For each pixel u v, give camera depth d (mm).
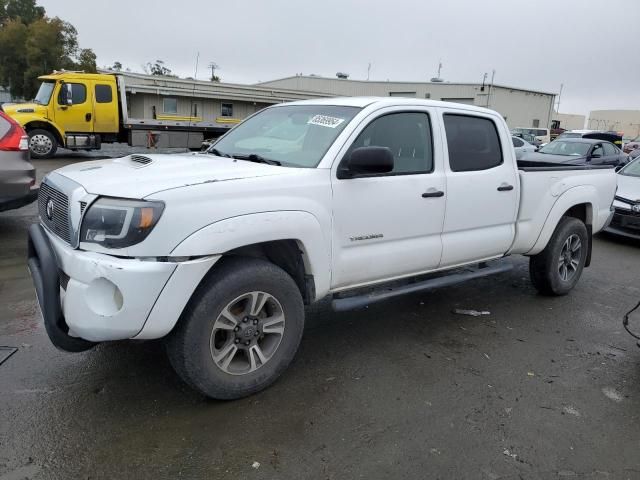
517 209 4766
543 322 4801
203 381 3014
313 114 4004
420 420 3113
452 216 4191
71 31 43750
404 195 3811
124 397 3203
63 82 16531
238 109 22062
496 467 2727
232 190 2969
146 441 2793
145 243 2705
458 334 4430
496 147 4621
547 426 3117
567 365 3943
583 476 2686
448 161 4188
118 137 18297
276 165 3504
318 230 3318
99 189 2852
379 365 3789
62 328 2951
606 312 5160
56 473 2529
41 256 2996
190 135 19172
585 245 5586
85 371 3494
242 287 3057
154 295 2727
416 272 4117
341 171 3488
